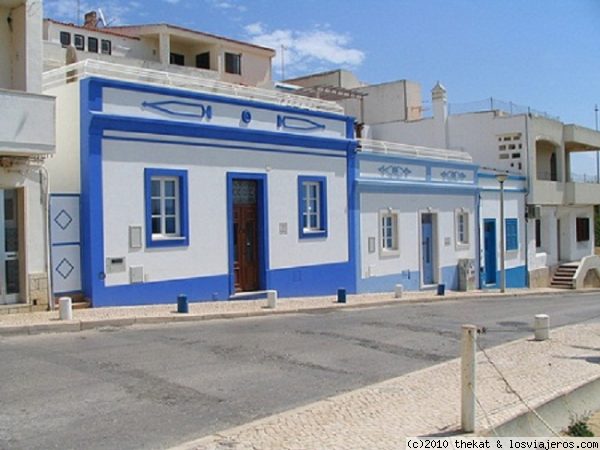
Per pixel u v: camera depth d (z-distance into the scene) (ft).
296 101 65.72
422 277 79.46
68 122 48.08
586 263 114.32
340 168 68.18
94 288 46.34
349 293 68.64
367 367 32.55
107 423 22.34
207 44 115.55
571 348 37.22
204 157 54.19
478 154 105.91
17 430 21.44
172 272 51.42
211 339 38.24
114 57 91.81
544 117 106.63
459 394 26.76
